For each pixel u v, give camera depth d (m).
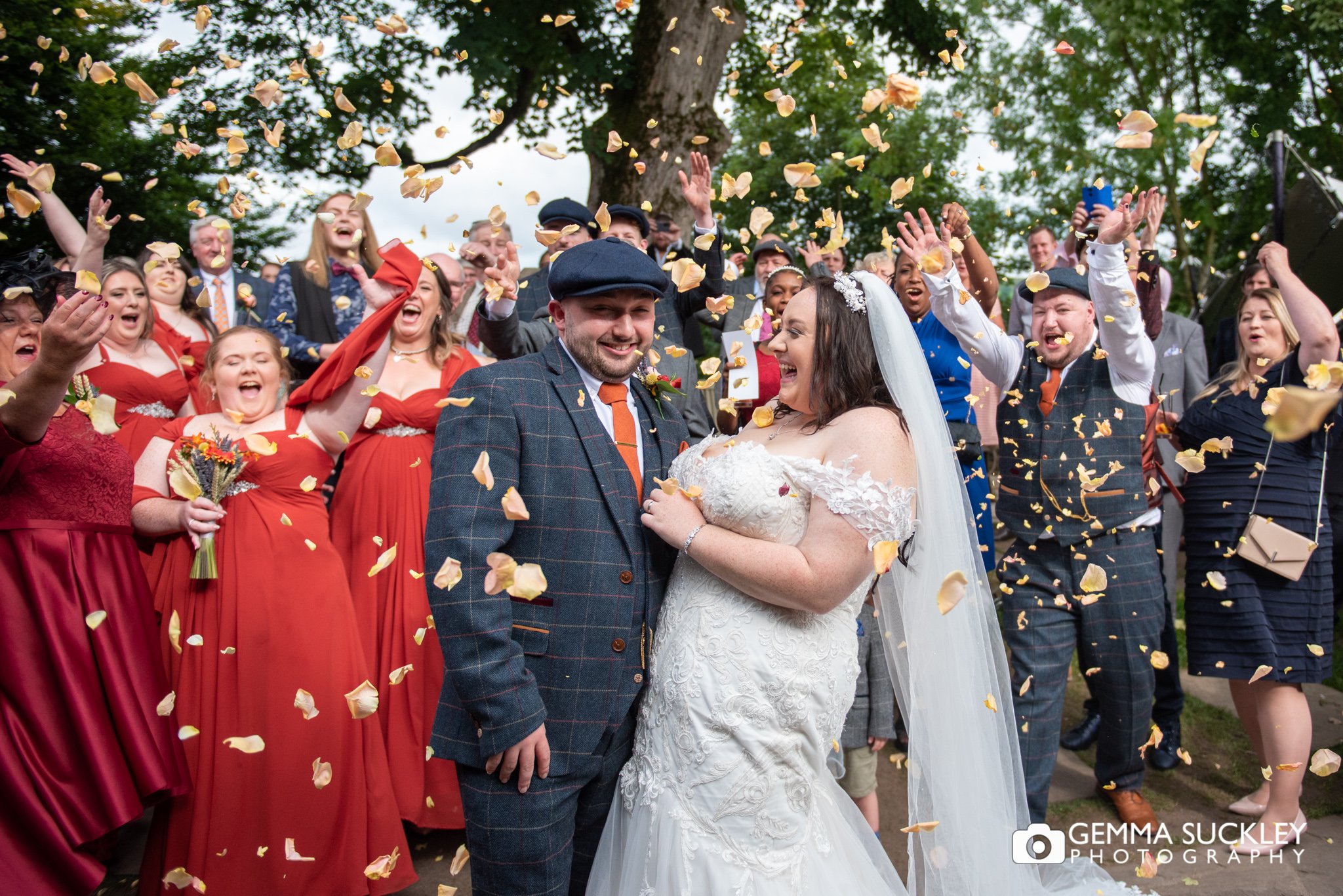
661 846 1.94
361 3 9.66
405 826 3.46
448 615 1.90
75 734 2.45
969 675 2.25
